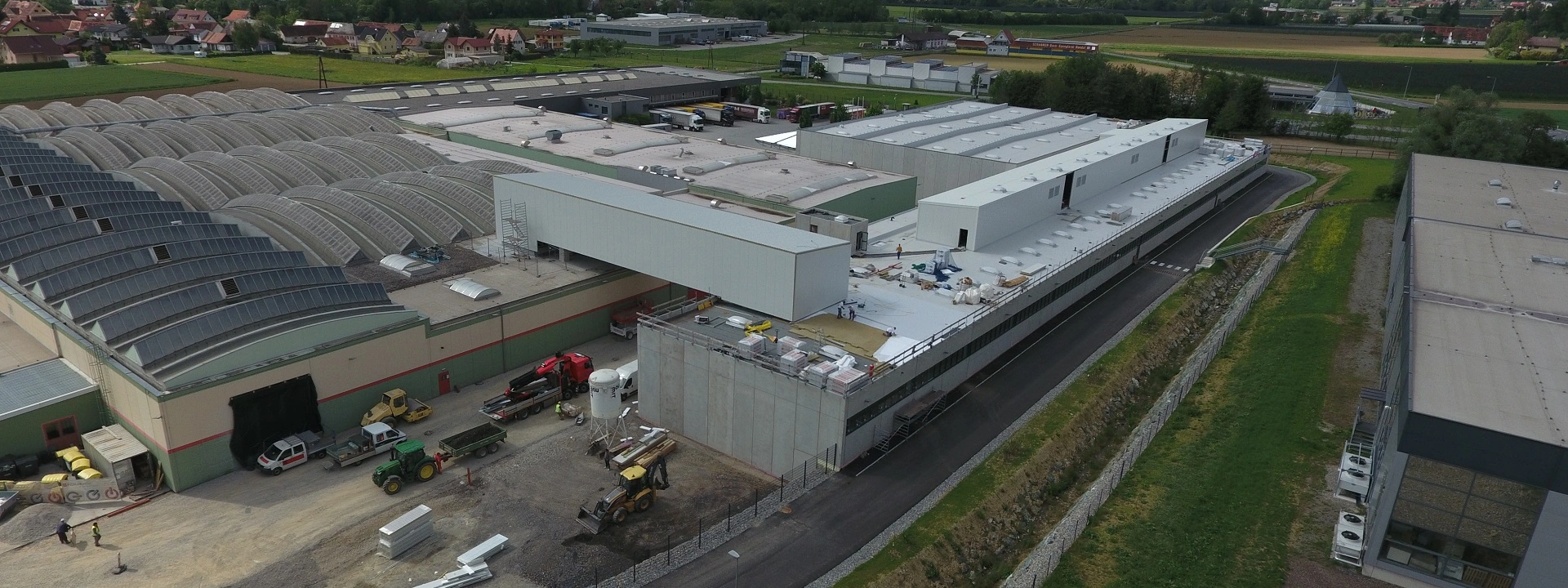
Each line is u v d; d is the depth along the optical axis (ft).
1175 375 197.06
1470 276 168.04
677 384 164.45
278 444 151.12
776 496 144.56
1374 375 178.19
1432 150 338.75
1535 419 110.73
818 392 144.77
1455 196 236.63
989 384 183.01
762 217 229.25
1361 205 323.16
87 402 155.12
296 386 155.84
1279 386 174.91
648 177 270.67
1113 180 293.43
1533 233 200.44
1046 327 213.25
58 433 152.46
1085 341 206.80
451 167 273.33
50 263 180.86
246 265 179.93
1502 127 336.90
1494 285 163.22
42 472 149.07
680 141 330.75
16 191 215.31
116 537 131.64
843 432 144.66
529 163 301.63
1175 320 221.66
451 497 143.54
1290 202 347.15
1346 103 529.86
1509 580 110.32
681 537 133.59
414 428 166.61
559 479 149.79
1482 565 111.45
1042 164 271.69
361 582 122.62
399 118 363.97
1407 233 198.90
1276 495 137.90
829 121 521.24
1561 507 103.45
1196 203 303.89
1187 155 357.20
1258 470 145.07
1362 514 131.23
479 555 125.59
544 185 210.59
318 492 144.87
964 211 217.97
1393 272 223.30
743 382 153.58
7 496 137.39
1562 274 170.40
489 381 188.55
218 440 147.74
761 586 122.42
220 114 365.81
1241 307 230.27
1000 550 133.90
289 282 171.32
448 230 231.91
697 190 253.44
